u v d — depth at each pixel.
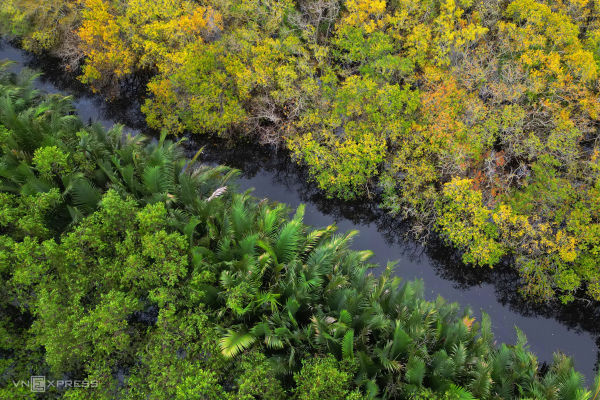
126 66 21.75
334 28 23.00
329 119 18.72
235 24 22.06
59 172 14.35
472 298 17.20
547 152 17.36
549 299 16.44
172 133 21.91
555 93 17.81
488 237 16.88
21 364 10.70
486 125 17.39
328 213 19.97
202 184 16.50
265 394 9.92
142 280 12.02
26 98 20.55
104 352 10.91
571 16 20.73
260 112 20.16
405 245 18.88
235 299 10.77
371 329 11.12
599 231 15.17
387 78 19.58
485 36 21.06
